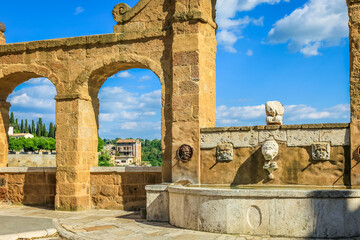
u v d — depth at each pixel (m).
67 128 14.79
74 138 14.66
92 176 15.15
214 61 14.51
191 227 10.57
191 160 12.92
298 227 9.45
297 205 9.50
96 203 15.02
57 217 13.02
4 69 15.74
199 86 13.06
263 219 9.64
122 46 14.34
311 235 9.41
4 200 16.22
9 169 16.20
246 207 9.79
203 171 12.89
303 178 11.86
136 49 14.16
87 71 14.70
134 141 142.75
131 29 14.30
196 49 13.13
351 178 11.39
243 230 9.77
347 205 9.55
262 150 12.02
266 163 12.04
